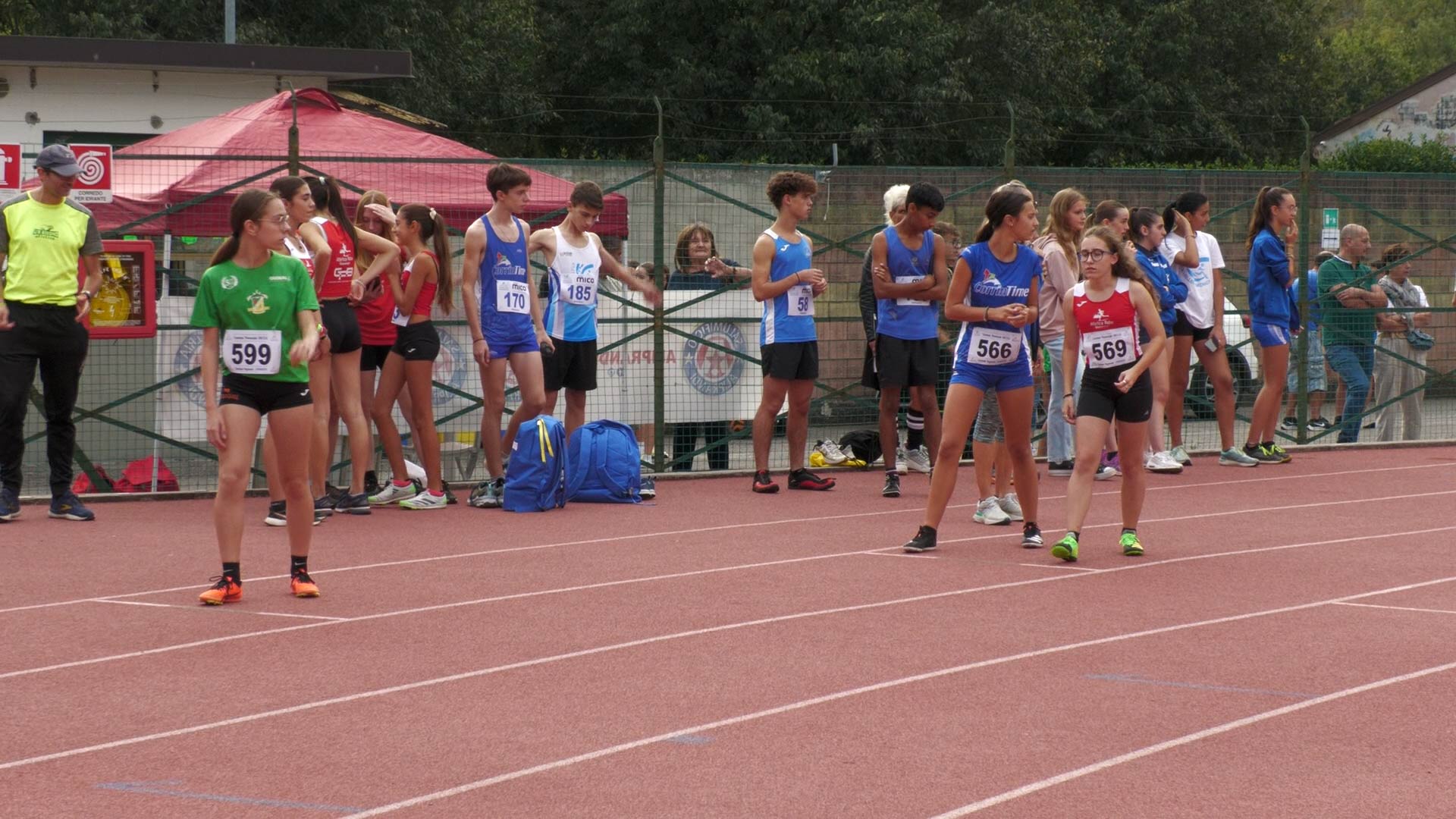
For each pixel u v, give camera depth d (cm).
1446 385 4697
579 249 3253
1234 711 1638
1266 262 3888
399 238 3095
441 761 1466
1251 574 2462
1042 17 10650
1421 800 1349
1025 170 4088
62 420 3002
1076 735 1549
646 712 1636
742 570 2481
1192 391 4562
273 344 2158
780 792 1372
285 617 2114
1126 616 2133
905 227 3238
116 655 1894
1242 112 12481
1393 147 9519
